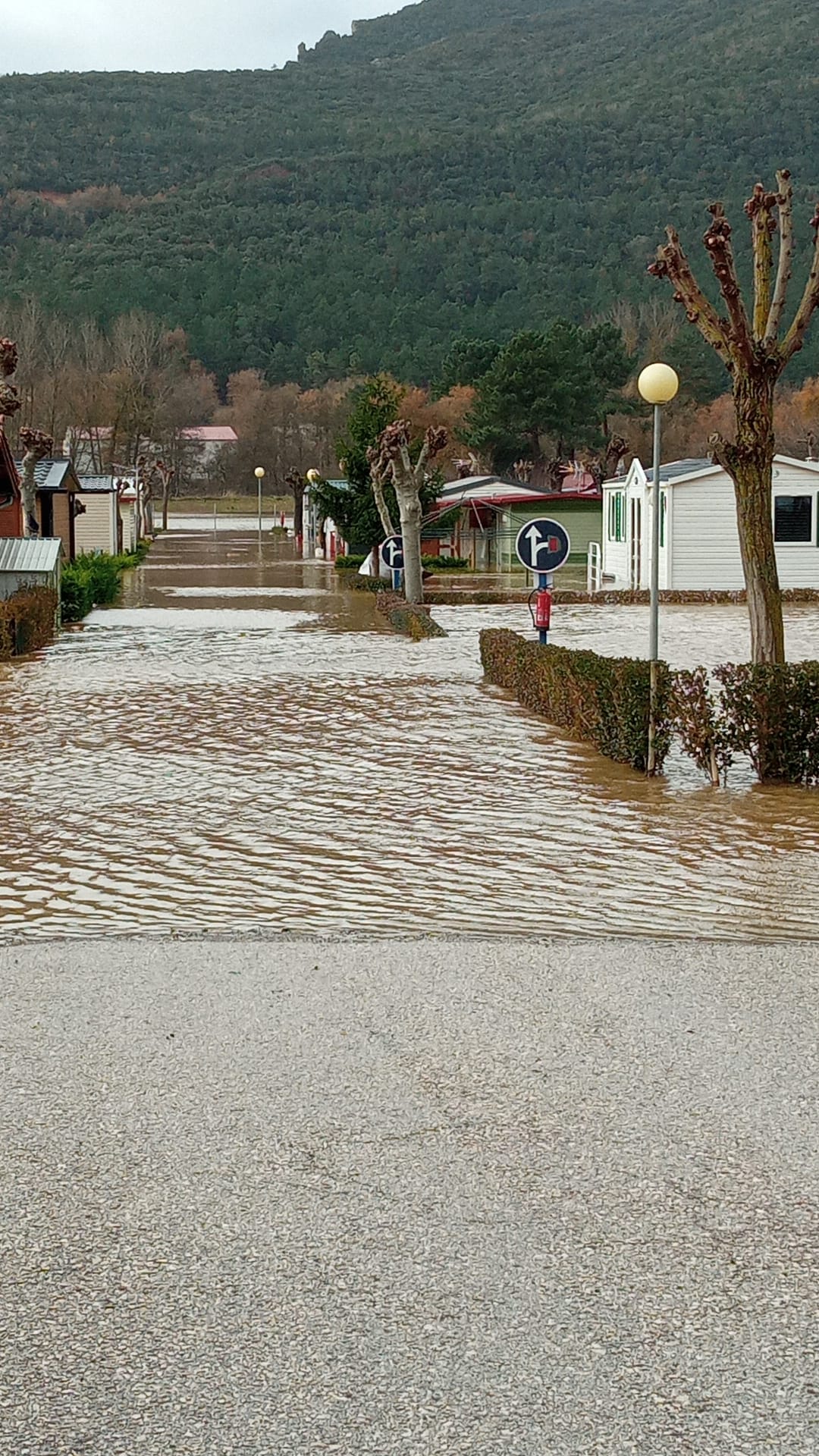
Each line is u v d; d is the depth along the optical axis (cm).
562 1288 362
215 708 1534
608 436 8038
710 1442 303
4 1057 525
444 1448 302
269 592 3781
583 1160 434
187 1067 513
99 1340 341
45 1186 419
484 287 14638
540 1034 547
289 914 750
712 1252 380
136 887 806
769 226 1181
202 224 18138
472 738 1334
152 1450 303
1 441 2820
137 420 9988
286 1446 303
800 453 8344
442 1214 401
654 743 1144
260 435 12631
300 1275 369
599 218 16288
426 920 737
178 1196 412
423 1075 504
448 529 4659
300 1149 443
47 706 1555
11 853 887
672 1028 555
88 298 14712
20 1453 302
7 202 19125
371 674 1856
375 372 12044
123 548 5825
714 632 2453
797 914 745
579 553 4719
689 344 9019
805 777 1112
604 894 787
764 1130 456
